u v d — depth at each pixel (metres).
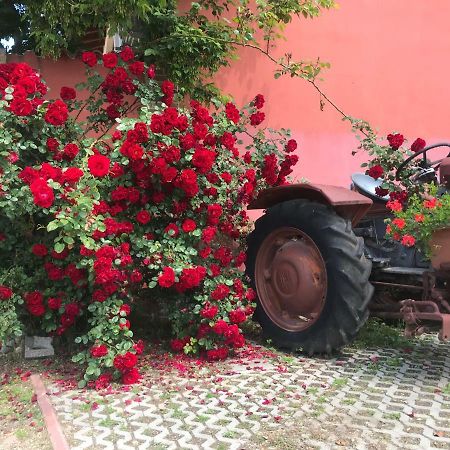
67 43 5.83
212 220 3.86
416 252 4.32
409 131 7.23
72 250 3.74
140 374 3.63
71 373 3.69
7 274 3.87
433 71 7.24
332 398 3.15
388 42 7.16
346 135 7.05
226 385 3.40
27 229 3.96
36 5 5.37
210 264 3.97
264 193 4.31
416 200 3.69
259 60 6.89
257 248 4.40
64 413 2.99
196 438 2.65
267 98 6.90
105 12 5.22
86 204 3.24
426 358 3.99
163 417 2.91
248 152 4.32
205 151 3.70
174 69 5.75
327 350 3.85
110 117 4.36
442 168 3.74
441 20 7.23
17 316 3.82
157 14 5.30
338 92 7.07
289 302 4.14
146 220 3.73
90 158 3.38
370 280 4.45
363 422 2.81
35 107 3.71
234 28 6.01
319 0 6.07
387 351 4.18
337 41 7.06
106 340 3.44
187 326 4.11
